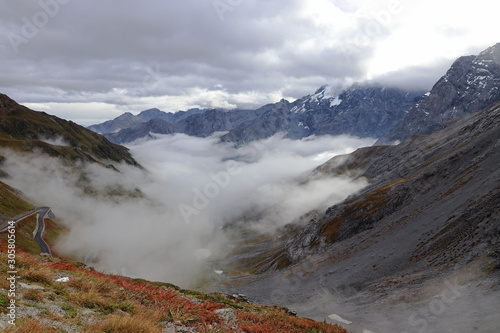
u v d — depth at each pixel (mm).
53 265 16250
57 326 8234
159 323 11383
